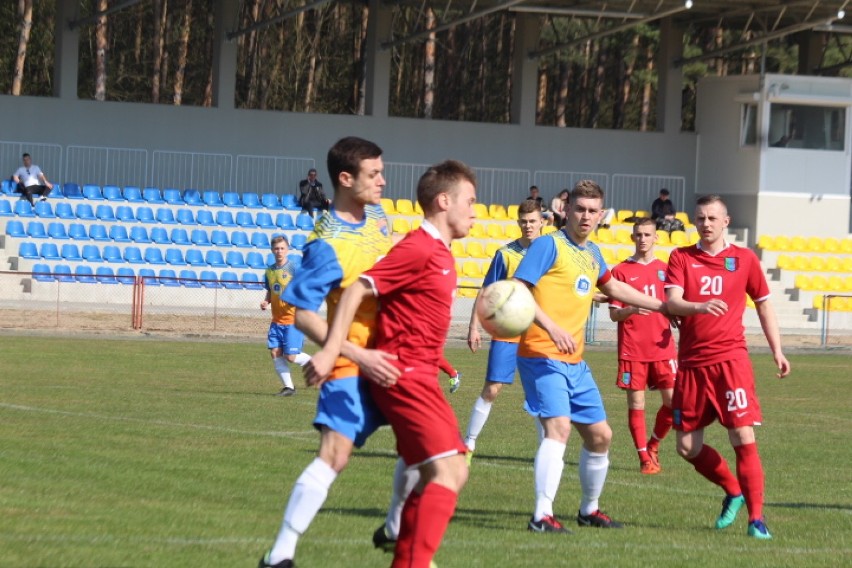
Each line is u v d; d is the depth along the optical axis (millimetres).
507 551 13617
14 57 100625
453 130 75438
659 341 21500
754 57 96438
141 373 35625
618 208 77562
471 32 109688
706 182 79375
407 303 11117
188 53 107500
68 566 11828
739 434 15680
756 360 50750
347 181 11711
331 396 11359
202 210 67125
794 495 19188
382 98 74000
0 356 38906
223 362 40469
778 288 70312
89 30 99750
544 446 15172
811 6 71750
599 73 107000
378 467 20328
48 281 58688
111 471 18125
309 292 11266
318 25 103438
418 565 10680
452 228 11375
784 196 76438
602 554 13680
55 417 24625
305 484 11250
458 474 11016
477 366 43562
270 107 105375
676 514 17062
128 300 60375
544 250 15148
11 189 64125
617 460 23047
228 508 15648
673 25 79062
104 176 68125
